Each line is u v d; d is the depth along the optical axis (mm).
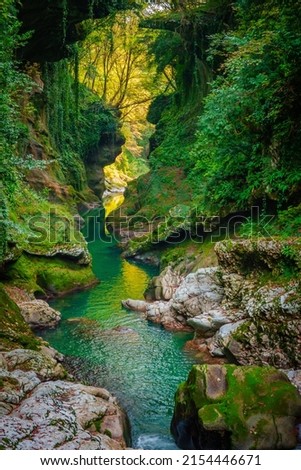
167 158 26578
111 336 11820
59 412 6434
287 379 7488
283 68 10617
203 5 24562
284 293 9516
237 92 12422
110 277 18109
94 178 40031
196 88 27750
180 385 7758
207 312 11328
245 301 10422
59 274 15789
